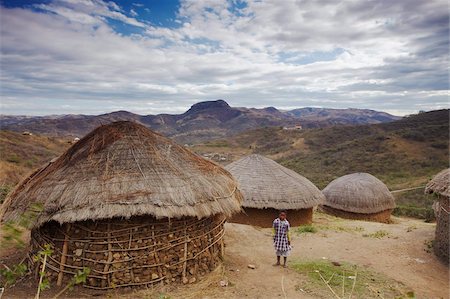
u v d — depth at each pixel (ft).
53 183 24.66
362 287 26.53
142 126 29.76
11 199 25.94
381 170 133.69
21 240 28.89
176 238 25.72
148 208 23.12
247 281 26.73
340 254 35.55
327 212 71.15
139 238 24.40
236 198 31.01
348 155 157.79
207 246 28.30
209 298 23.31
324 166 149.48
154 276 24.49
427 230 46.47
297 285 26.25
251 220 50.06
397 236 43.57
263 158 56.13
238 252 34.27
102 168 25.07
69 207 22.67
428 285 28.78
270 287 25.75
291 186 51.83
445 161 130.52
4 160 100.32
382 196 68.69
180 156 28.94
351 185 69.92
